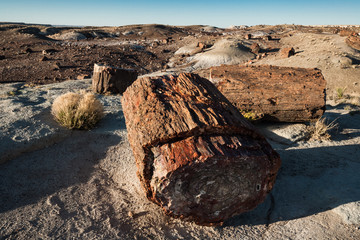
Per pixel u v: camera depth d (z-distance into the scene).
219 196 2.73
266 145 3.01
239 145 2.71
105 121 6.55
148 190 2.73
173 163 2.46
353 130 6.55
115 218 3.16
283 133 6.05
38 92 9.44
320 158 4.86
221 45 56.66
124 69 10.10
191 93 3.40
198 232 2.94
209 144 2.64
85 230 2.91
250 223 3.10
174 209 2.64
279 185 3.95
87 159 4.79
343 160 4.72
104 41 82.81
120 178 4.22
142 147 2.70
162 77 3.93
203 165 2.53
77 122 5.73
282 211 3.32
